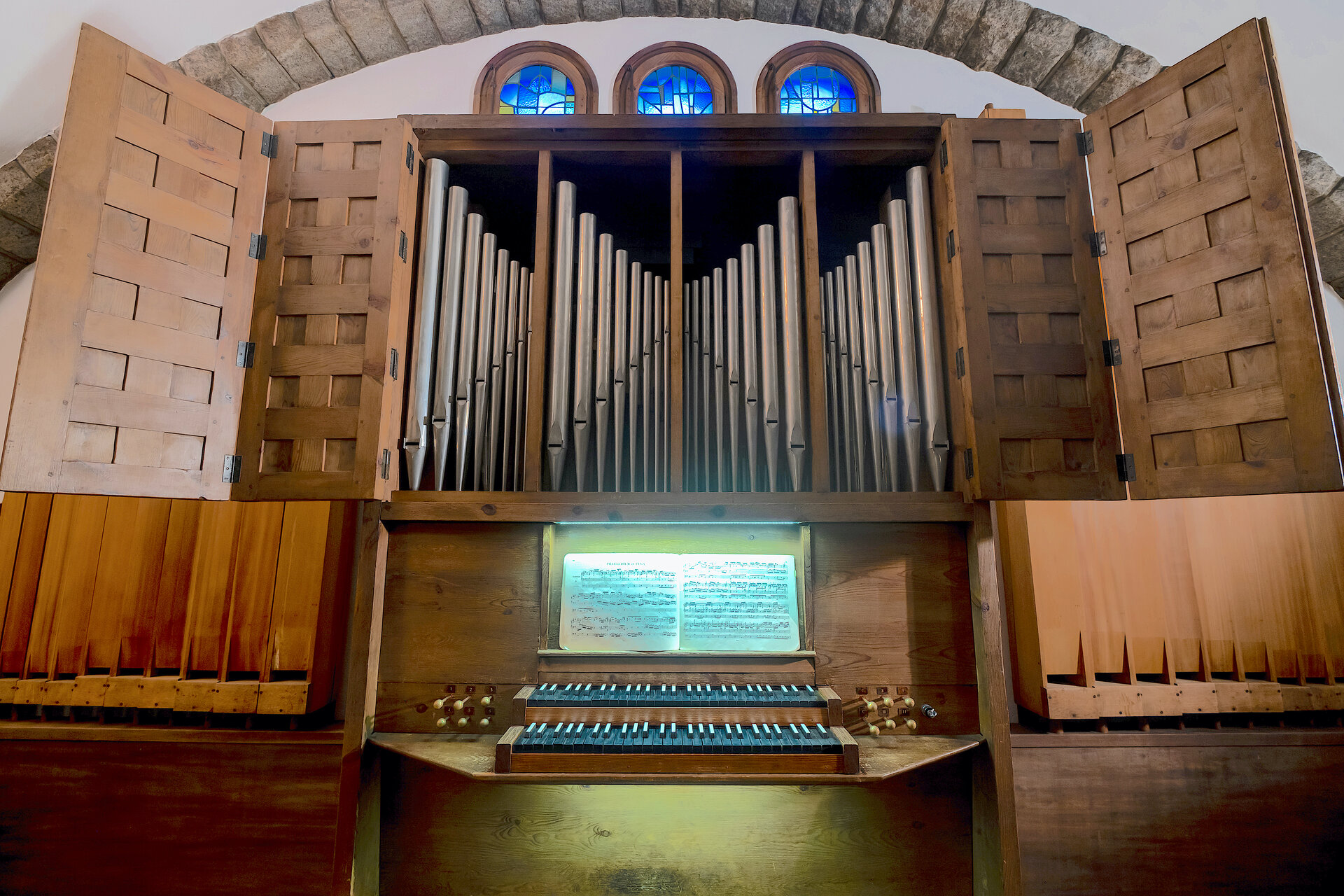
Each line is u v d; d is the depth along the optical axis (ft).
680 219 9.87
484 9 12.98
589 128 9.87
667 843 8.81
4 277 12.33
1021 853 9.74
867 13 13.08
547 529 9.18
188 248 8.30
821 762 7.37
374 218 9.15
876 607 9.00
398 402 9.26
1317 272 7.24
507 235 12.44
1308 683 10.45
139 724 10.16
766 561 9.23
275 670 10.25
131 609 10.53
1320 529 10.78
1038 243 9.12
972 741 8.49
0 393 11.92
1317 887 9.76
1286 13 11.91
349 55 12.98
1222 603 10.66
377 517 8.87
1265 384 7.45
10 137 11.57
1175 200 8.34
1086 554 10.57
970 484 8.84
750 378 9.98
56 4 11.08
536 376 9.41
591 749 7.40
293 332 8.90
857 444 9.89
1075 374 8.82
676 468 9.26
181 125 8.38
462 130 9.84
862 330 10.13
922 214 9.94
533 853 8.77
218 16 11.96
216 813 9.83
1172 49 12.50
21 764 9.92
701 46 13.46
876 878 8.82
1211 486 7.77
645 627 8.96
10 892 9.66
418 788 8.88
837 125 9.77
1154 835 9.84
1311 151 12.18
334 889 7.98
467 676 8.87
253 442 8.62
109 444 7.47
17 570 10.52
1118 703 10.02
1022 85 13.42
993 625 8.64
